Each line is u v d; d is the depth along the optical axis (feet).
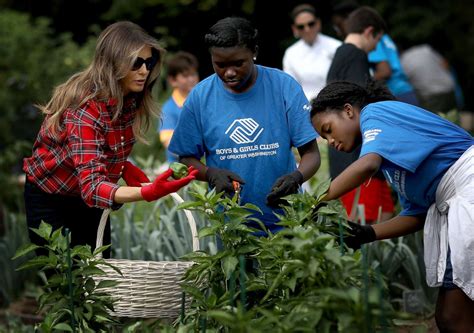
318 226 14.34
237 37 16.76
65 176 17.37
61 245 15.06
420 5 64.64
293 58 31.89
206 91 17.81
